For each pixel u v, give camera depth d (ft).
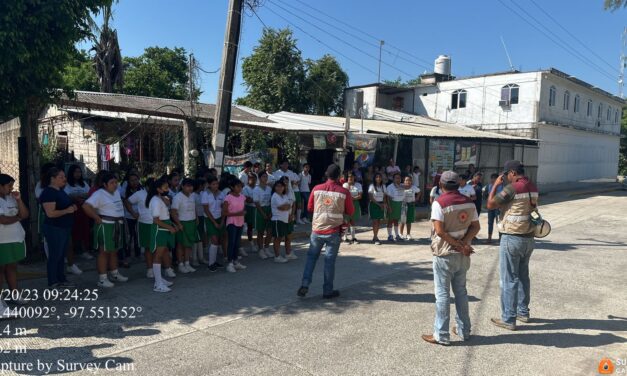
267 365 14.35
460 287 16.53
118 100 45.52
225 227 27.17
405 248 33.53
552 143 99.50
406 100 109.81
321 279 24.57
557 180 104.47
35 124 27.27
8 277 19.61
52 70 24.02
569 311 20.03
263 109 100.58
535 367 14.55
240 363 14.47
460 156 64.13
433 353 15.46
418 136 51.90
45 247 22.80
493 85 96.68
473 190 35.42
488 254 31.96
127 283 23.24
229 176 28.25
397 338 16.67
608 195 83.76
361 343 16.15
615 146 135.33
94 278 23.97
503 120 95.55
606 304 21.09
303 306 20.13
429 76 109.19
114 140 47.91
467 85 100.22
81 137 52.39
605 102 124.06
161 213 22.06
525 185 17.67
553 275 26.35
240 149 53.62
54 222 21.50
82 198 26.81
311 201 21.71
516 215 17.63
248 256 30.04
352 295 21.81
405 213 36.32
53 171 21.18
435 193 35.60
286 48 99.86
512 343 16.42
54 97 26.17
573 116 107.14
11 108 23.70
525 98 92.63
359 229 41.57
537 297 22.09
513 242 17.57
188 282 23.63
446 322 16.12
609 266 28.76
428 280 24.66
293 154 49.49
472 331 17.52
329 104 106.42
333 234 21.06
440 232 15.93
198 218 27.25
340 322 18.20
